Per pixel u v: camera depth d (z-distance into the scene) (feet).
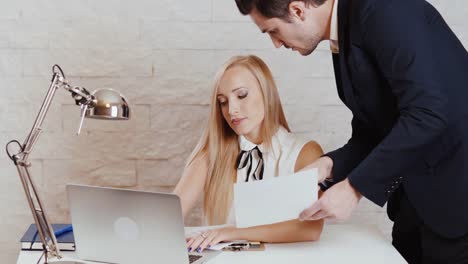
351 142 5.63
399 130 4.47
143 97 7.55
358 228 5.93
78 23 7.41
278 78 7.60
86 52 7.45
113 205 4.67
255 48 7.54
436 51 4.70
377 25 4.51
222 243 5.38
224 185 6.18
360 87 4.83
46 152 7.59
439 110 4.38
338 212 4.65
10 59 7.43
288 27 4.93
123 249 4.79
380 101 4.82
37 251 5.17
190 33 7.48
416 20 4.53
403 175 4.89
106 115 4.64
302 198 4.84
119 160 7.65
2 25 7.37
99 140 7.61
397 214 5.91
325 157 5.57
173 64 7.51
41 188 7.64
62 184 7.66
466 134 4.76
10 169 7.59
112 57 7.47
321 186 5.58
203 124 7.61
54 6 7.38
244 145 6.14
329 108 7.68
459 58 4.88
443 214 5.00
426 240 5.42
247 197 4.87
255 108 6.03
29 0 7.35
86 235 4.87
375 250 5.27
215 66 7.54
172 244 4.61
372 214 7.89
